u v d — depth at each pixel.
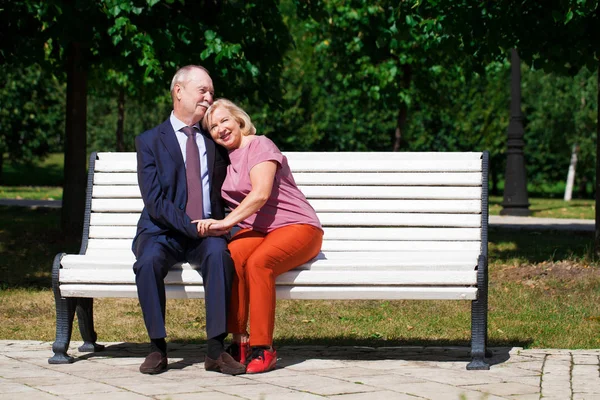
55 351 4.72
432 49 10.01
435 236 5.09
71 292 4.63
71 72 11.45
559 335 5.72
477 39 9.02
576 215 19.16
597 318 6.29
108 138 33.41
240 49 9.99
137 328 6.10
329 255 4.96
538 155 35.41
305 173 5.28
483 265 4.44
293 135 30.03
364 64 17.06
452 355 4.97
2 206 18.31
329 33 17.91
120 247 5.17
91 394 3.87
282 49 11.52
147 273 4.42
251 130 4.85
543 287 7.69
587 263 8.60
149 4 9.32
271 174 4.61
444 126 31.48
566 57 8.71
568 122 31.00
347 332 5.98
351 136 30.92
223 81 10.60
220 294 4.40
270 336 4.45
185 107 4.80
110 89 20.20
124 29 9.65
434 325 6.21
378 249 5.10
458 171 5.17
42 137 32.94
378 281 4.44
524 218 17.89
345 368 4.53
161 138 4.76
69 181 11.55
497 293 7.46
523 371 4.42
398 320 6.43
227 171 4.81
